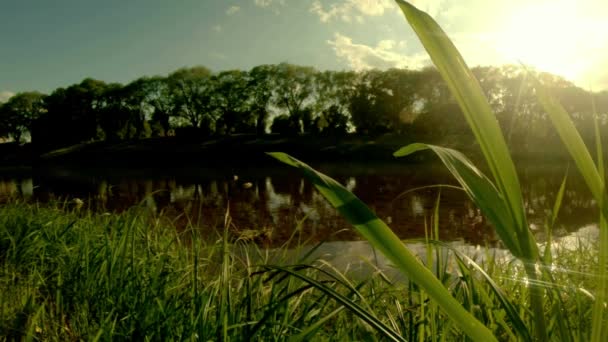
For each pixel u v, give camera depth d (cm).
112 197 1296
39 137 5216
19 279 208
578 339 69
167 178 2306
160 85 4938
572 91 2098
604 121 2095
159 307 147
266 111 5053
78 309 171
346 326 147
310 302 162
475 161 2462
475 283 114
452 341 123
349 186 1741
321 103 4912
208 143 4600
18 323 149
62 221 390
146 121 5184
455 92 52
